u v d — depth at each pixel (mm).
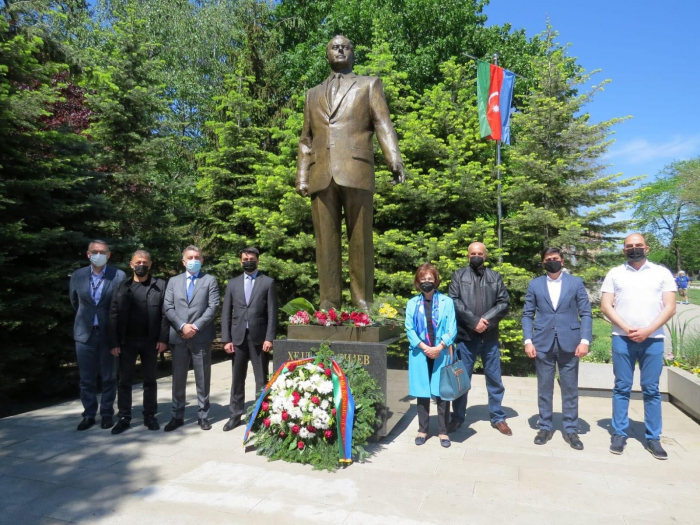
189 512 3395
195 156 14195
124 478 4016
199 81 17344
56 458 4508
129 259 9508
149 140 10828
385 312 5477
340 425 4273
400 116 12531
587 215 11078
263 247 12477
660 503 3555
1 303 7254
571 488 3803
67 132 9336
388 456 4512
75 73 9906
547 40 12047
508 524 3219
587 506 3494
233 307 5457
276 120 15289
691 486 3863
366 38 17406
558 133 11648
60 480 3988
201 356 5445
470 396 7102
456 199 11188
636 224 11148
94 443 4949
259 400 4738
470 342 5375
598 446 4840
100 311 5578
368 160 5527
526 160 11008
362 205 5500
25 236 7453
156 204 11109
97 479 3998
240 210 12656
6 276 7695
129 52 10836
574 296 4965
